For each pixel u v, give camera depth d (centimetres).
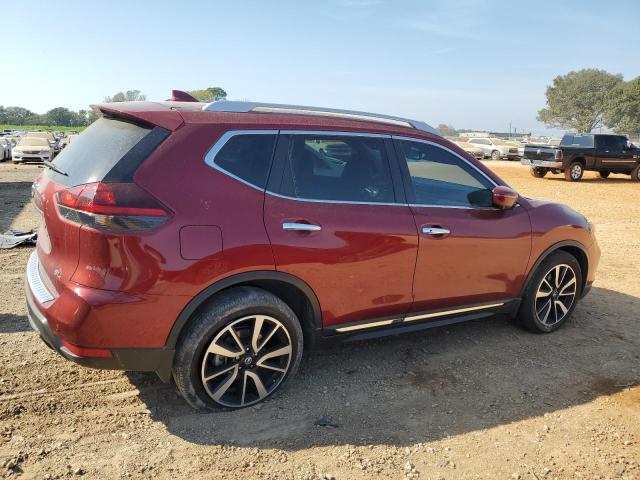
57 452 281
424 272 373
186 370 299
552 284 465
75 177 294
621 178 2469
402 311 375
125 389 347
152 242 276
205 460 282
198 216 288
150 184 280
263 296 312
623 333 481
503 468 288
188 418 318
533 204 448
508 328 481
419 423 326
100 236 270
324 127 345
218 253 291
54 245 292
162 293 281
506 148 3797
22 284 539
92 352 279
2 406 319
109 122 326
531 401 357
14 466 268
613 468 291
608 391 374
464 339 453
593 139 2234
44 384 347
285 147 327
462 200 400
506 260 417
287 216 316
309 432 310
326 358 407
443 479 277
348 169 350
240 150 312
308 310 340
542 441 313
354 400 348
